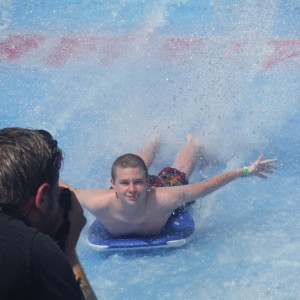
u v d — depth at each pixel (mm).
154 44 26109
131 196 11875
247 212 14086
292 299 10695
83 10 31109
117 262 12242
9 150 4859
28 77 23766
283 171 16062
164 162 16391
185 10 30141
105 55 25578
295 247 12461
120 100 20594
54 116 20156
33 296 4656
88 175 15961
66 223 5398
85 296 5457
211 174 16141
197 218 13836
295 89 21062
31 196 4898
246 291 11008
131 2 31734
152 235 12797
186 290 11188
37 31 28516
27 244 4660
